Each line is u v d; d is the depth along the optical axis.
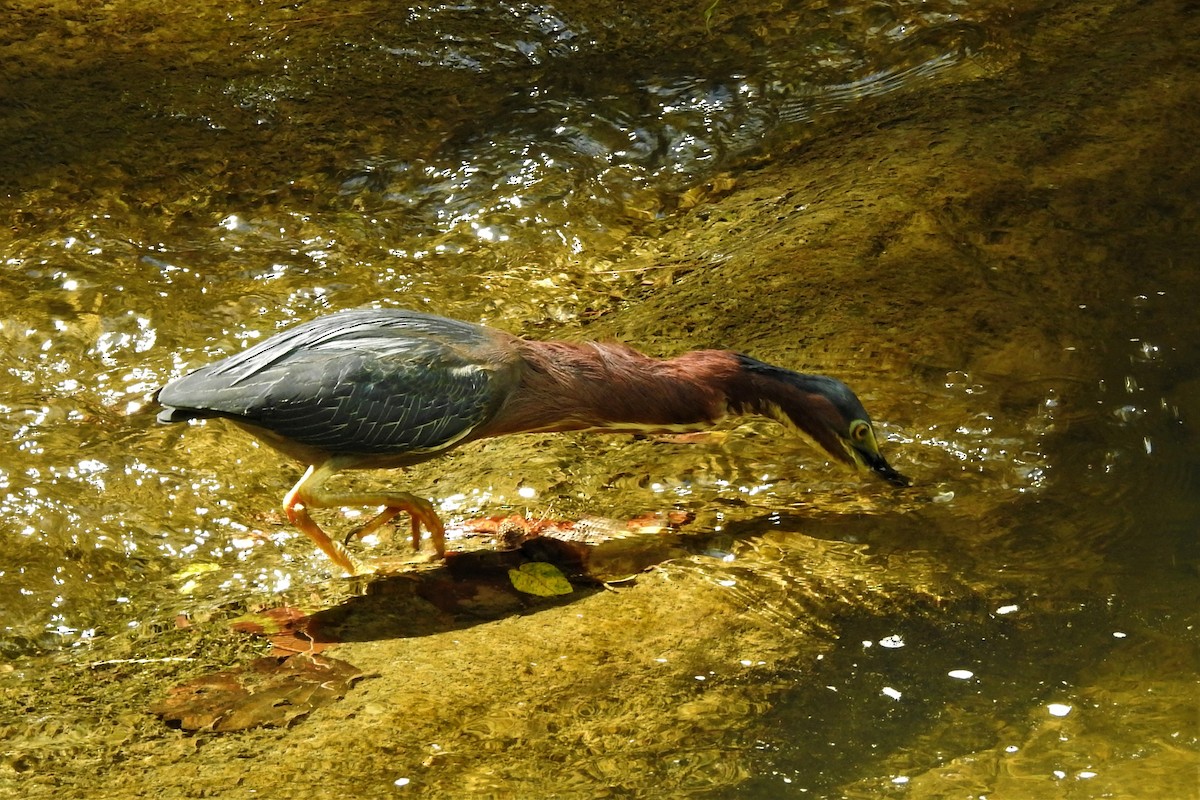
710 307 13.09
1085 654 8.52
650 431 10.50
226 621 9.26
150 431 11.80
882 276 13.14
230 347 13.20
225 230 15.41
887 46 18.48
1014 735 7.78
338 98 17.94
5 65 18.33
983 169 14.73
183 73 18.38
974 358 11.84
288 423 9.55
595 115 17.52
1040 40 18.02
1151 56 17.02
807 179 15.78
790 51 18.61
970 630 8.82
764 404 10.37
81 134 16.98
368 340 9.80
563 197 16.11
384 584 9.64
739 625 8.92
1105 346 11.88
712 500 10.62
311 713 8.03
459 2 19.97
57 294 13.90
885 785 7.37
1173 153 14.70
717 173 16.56
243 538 10.45
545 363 10.22
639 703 8.09
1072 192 14.13
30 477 10.98
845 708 8.06
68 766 7.58
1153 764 7.41
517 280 14.64
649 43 19.02
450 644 8.78
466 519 10.52
